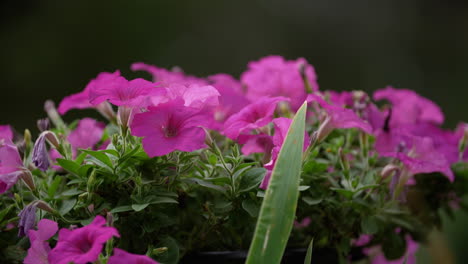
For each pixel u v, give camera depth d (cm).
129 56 537
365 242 143
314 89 151
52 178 137
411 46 629
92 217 128
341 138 141
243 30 598
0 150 128
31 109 489
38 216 130
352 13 642
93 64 524
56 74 508
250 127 130
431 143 137
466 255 196
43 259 125
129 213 129
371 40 636
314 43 626
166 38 559
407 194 143
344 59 628
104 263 124
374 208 135
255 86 151
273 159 127
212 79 154
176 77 150
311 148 132
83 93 138
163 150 124
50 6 523
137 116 125
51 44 513
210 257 132
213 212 132
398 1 645
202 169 134
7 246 130
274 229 121
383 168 136
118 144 130
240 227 132
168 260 128
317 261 137
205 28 581
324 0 637
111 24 538
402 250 141
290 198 121
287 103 145
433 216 144
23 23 512
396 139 141
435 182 144
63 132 142
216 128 137
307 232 138
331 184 137
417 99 150
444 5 636
